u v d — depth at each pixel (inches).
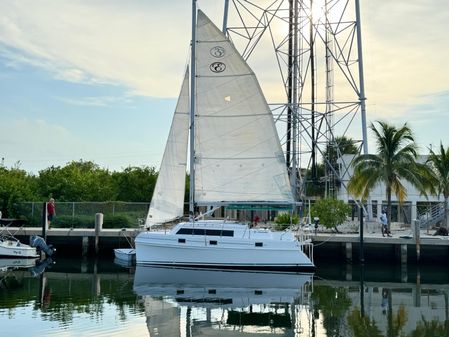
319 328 800.3
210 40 1332.4
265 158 1346.0
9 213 1937.7
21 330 754.2
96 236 1641.2
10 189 2041.1
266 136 1342.3
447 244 1537.9
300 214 1900.8
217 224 1352.1
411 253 1553.9
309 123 2043.6
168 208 1386.6
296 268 1343.5
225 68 1336.1
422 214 2181.3
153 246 1354.6
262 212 1929.1
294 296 1042.7
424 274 1400.1
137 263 1362.0
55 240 1675.7
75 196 2365.9
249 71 1330.0
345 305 966.4
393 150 1774.1
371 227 1813.5
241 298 1009.5
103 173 2787.9
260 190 1347.2
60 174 2458.2
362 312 909.2
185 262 1346.0
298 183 2113.7
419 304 983.0
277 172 1346.0
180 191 1395.2
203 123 1341.0
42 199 2187.5
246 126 1342.3
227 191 1342.3
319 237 1588.3
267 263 1336.1
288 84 2020.2
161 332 761.6
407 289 1151.6
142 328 780.0
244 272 1316.4
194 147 1342.3
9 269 1365.7
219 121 1343.5
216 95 1341.0
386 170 1756.9
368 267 1523.1
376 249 1573.6
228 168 1346.0
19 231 1665.8
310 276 1312.7
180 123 1401.3
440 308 946.7
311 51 2112.5
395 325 820.0
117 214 1863.9
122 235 1654.8
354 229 1824.6
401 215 2313.0
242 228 1349.7
